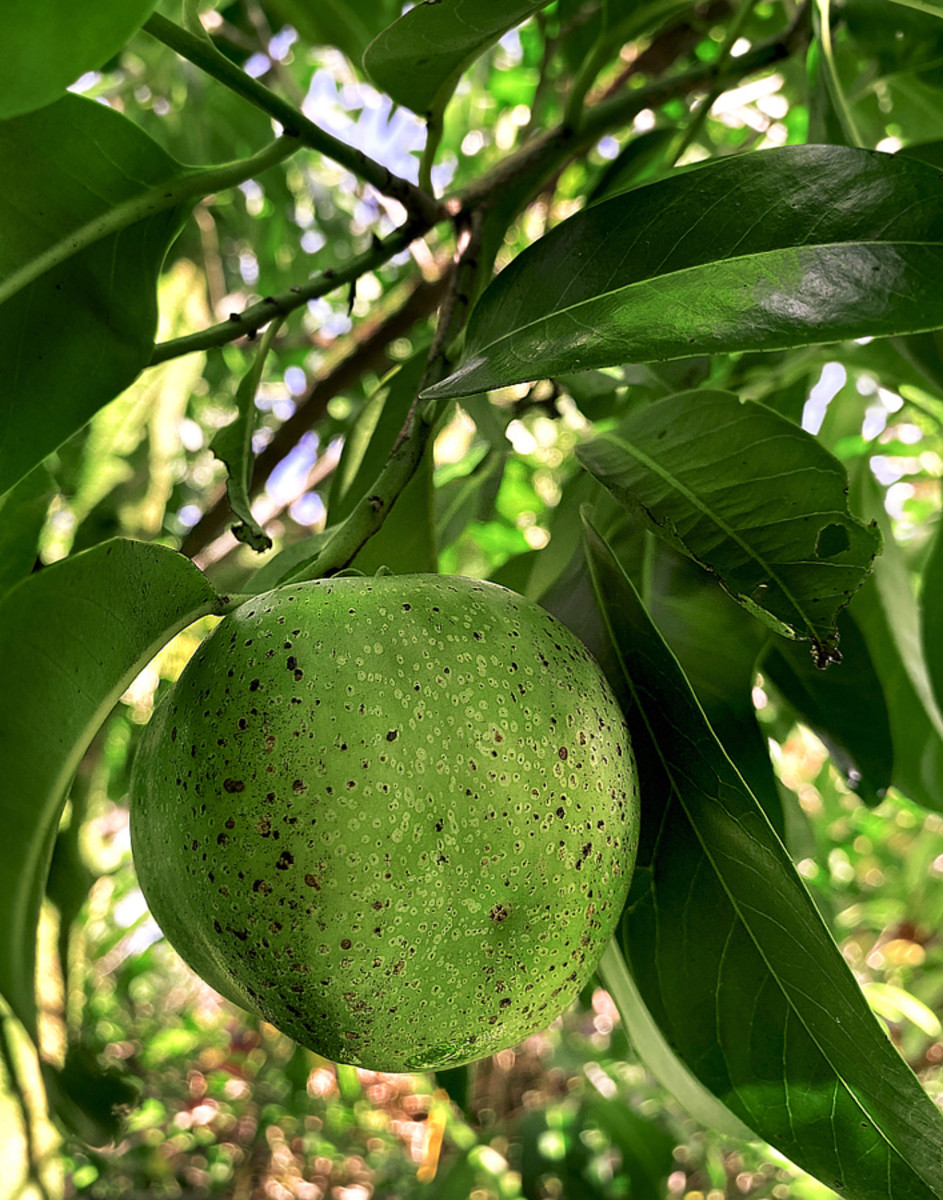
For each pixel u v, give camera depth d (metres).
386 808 0.13
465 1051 0.15
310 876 0.13
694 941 0.18
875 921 0.81
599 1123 0.49
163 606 0.15
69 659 0.14
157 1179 1.00
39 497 0.23
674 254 0.15
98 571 0.14
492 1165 0.52
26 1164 0.21
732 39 0.25
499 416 0.27
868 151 0.15
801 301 0.14
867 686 0.27
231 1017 1.17
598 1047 0.71
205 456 0.56
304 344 0.54
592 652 0.19
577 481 0.25
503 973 0.14
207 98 0.48
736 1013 0.18
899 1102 0.16
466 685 0.14
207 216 0.47
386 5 0.36
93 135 0.17
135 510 0.36
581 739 0.14
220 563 0.38
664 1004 0.18
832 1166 0.17
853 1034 0.16
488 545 0.54
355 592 0.14
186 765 0.14
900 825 0.74
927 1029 0.42
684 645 0.23
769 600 0.16
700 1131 0.62
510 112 0.53
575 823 0.14
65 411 0.17
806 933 0.16
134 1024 1.09
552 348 0.14
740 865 0.17
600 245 0.15
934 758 0.32
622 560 0.24
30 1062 0.21
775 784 0.22
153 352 0.18
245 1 0.41
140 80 0.48
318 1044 0.15
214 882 0.14
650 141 0.28
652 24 0.23
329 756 0.13
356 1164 1.15
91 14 0.09
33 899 0.15
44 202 0.17
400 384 0.25
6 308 0.17
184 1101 1.10
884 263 0.14
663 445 0.18
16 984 0.15
